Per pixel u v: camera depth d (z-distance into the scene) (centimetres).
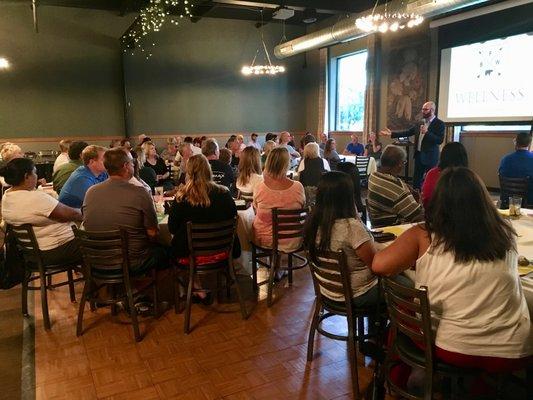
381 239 221
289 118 1140
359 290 205
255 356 242
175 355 245
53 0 852
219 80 1051
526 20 606
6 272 287
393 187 269
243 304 286
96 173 340
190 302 271
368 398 195
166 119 1011
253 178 389
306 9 852
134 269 271
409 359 156
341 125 1067
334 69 1053
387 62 872
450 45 718
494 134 702
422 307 142
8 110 871
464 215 135
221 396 207
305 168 454
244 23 1054
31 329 278
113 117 962
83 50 916
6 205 274
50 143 911
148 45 970
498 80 653
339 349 247
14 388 216
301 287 339
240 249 305
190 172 276
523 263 177
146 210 271
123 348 253
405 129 843
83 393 212
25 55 870
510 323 138
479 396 162
